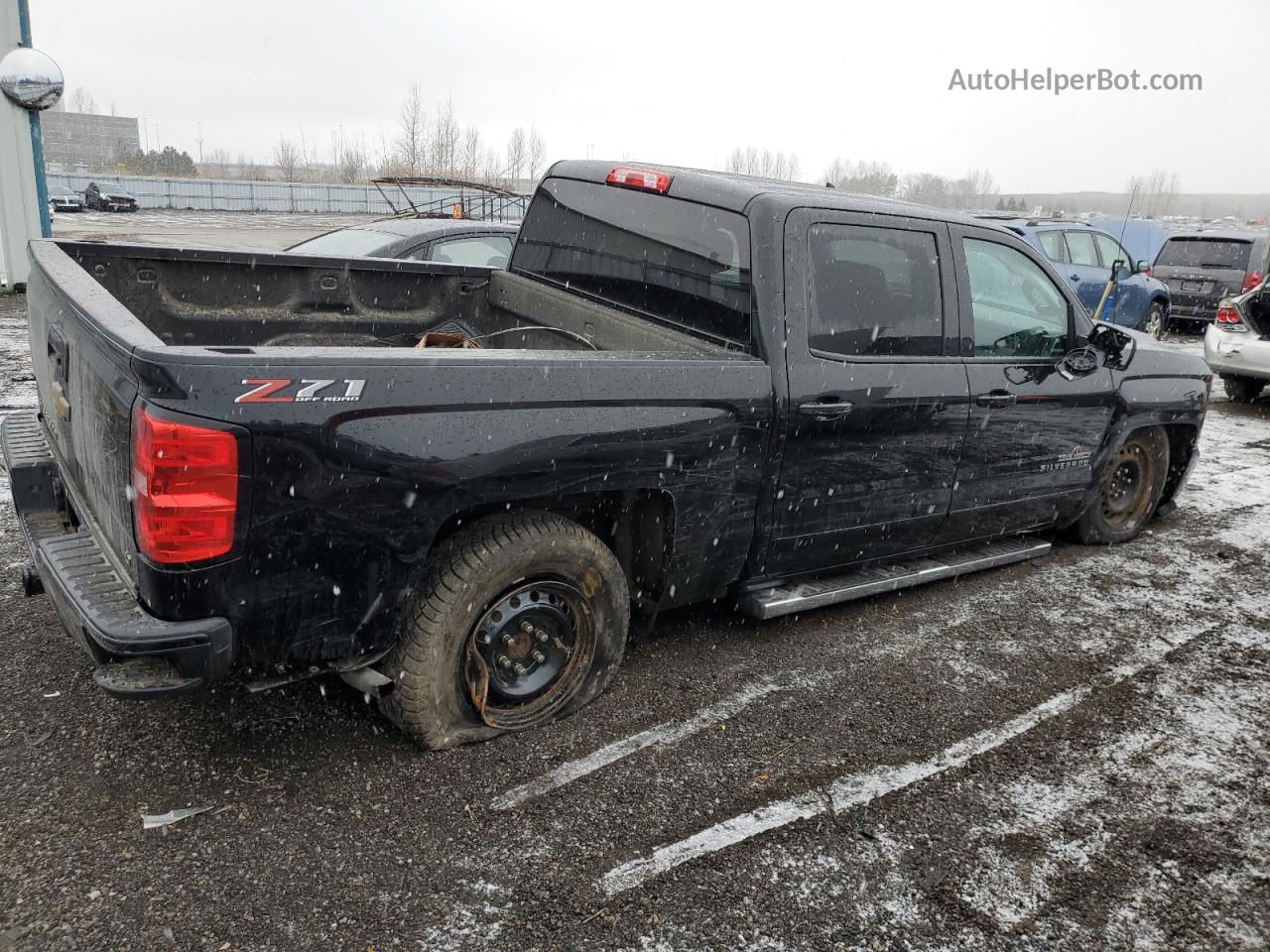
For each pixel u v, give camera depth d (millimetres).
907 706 3508
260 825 2635
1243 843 2822
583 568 3121
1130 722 3486
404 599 2727
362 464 2523
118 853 2492
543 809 2777
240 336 4176
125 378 2422
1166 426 5383
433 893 2418
